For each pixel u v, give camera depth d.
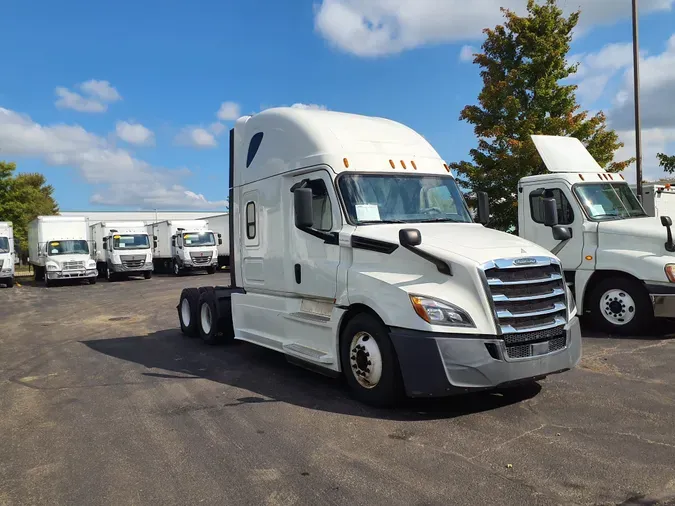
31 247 33.25
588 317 10.16
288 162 7.05
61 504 3.84
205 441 4.93
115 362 8.51
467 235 5.88
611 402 5.59
